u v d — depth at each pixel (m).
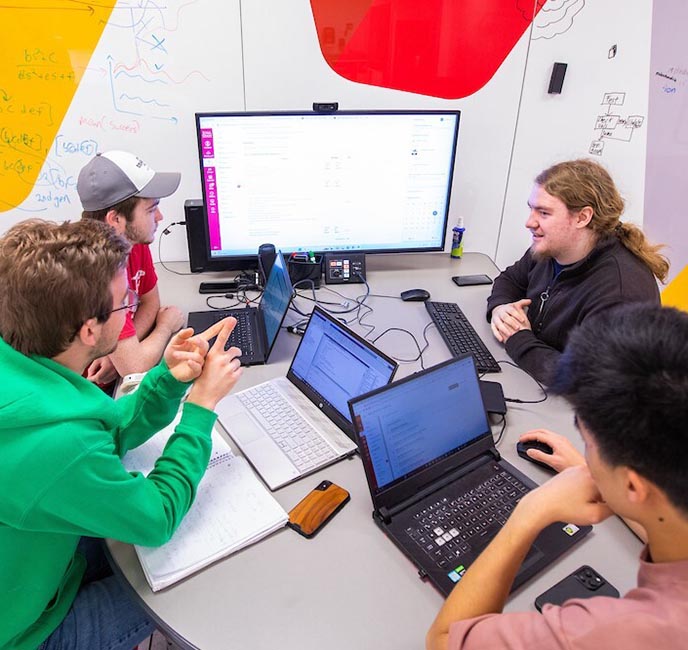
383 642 0.82
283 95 2.02
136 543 0.89
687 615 0.51
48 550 0.92
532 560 0.94
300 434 1.23
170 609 0.86
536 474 1.15
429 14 1.95
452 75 2.07
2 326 0.87
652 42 1.87
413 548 0.96
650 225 2.04
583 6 1.96
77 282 0.86
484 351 1.59
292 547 0.98
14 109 1.88
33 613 0.94
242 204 1.88
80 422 0.86
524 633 0.60
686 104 1.83
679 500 0.52
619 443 0.53
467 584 0.75
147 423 1.11
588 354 0.57
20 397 0.81
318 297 1.91
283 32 1.91
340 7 1.90
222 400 1.34
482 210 2.35
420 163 1.92
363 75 2.03
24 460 0.78
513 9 1.97
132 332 1.49
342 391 1.26
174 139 2.02
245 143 1.79
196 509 1.02
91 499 0.83
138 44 1.85
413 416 1.08
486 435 1.19
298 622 0.85
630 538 1.00
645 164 2.00
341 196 1.93
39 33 1.79
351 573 0.93
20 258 0.85
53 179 2.01
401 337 1.66
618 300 1.50
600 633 0.54
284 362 1.52
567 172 1.55
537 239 1.63
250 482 1.08
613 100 2.03
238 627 0.84
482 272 2.16
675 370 0.51
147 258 1.72
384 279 2.08
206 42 1.89
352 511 1.06
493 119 2.17
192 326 1.68
